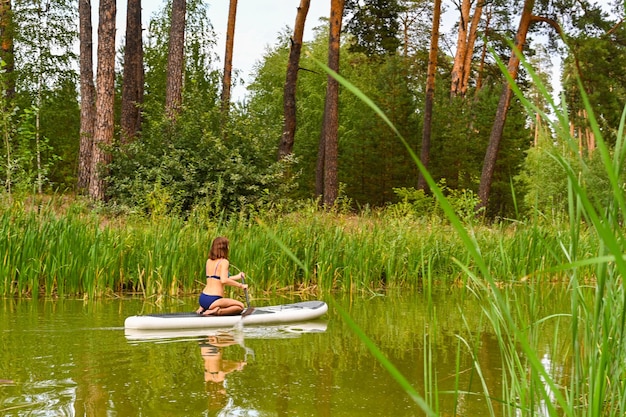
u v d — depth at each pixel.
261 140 18.20
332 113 23.23
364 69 40.41
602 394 2.22
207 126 17.64
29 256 10.09
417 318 8.62
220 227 12.92
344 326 8.05
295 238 12.16
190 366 5.64
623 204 1.40
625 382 2.65
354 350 6.47
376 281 12.41
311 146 38.94
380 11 28.50
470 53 33.94
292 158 18.27
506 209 33.88
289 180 18.45
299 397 4.69
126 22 21.23
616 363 2.71
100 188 18.62
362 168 32.84
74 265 10.25
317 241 12.30
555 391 1.89
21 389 4.75
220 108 18.88
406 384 1.42
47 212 10.73
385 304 10.08
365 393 4.85
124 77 21.25
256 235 12.06
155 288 10.80
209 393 4.75
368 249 12.31
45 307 8.99
